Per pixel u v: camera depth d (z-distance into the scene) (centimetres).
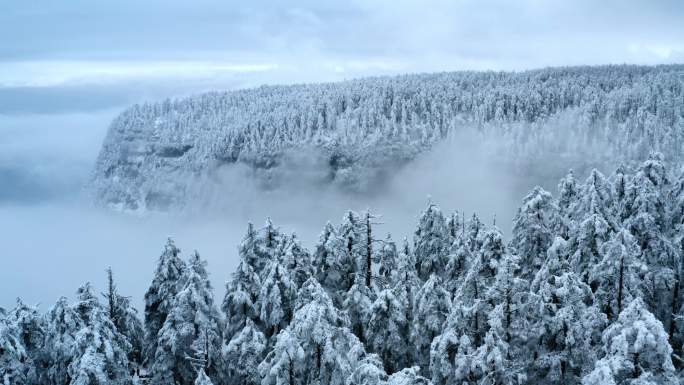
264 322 3266
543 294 2534
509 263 2533
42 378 2795
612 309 2680
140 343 3325
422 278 3862
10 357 2470
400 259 3297
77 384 2350
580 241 3083
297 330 2508
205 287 3206
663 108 19425
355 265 3509
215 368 2933
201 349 2845
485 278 2975
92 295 3003
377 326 2975
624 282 2670
